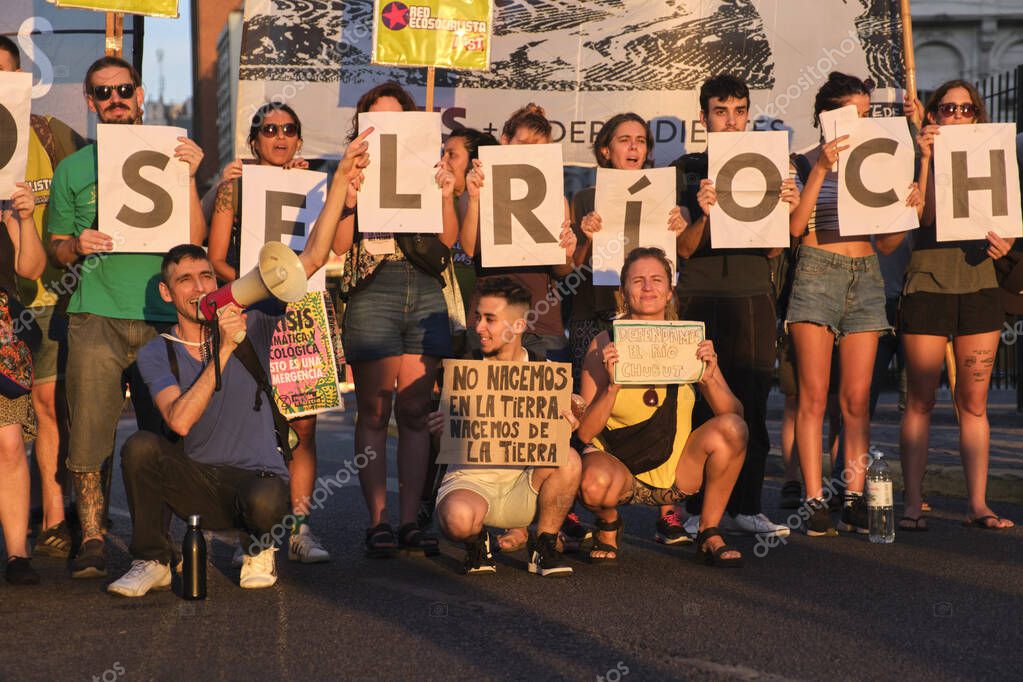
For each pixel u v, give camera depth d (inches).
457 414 203.6
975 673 143.6
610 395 208.4
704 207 232.8
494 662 149.5
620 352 207.8
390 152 223.1
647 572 205.9
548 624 168.6
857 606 178.2
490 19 255.4
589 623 168.7
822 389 241.6
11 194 211.6
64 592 194.1
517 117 247.0
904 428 248.5
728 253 239.3
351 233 225.8
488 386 203.5
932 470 298.5
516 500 205.3
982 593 186.4
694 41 287.7
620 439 214.4
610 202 237.1
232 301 183.0
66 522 242.2
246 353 194.9
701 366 209.8
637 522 262.1
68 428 233.3
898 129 233.3
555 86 291.0
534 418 202.5
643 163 243.0
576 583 197.2
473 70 274.8
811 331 239.8
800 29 285.1
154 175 216.1
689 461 213.3
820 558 216.4
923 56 1005.8
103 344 211.3
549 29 290.4
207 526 195.5
